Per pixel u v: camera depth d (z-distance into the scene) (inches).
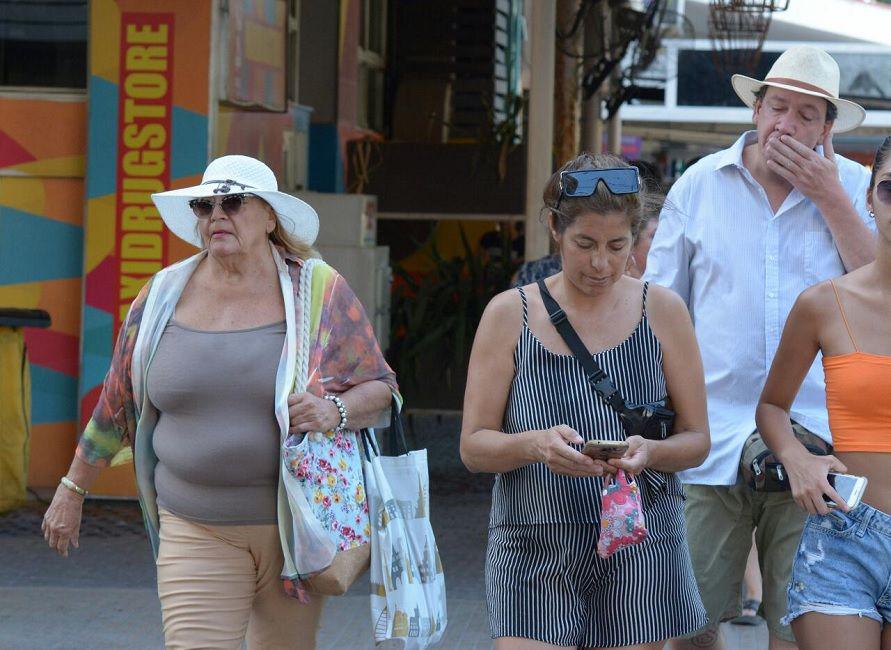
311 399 538.9
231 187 541.0
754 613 887.1
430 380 1475.1
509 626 474.9
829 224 570.6
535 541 474.0
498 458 465.4
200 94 1139.3
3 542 1061.8
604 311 475.8
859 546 474.9
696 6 2203.5
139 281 1156.5
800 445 508.1
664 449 467.2
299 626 566.9
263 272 558.9
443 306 1483.8
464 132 1910.7
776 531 579.8
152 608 896.9
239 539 544.1
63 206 1192.2
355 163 1628.9
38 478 1211.2
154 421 563.5
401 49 1929.1
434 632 568.4
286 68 1310.3
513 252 1622.8
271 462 540.1
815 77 572.1
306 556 534.0
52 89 1187.9
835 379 487.8
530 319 477.1
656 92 2233.0
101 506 1175.0
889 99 2527.1
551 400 471.5
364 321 567.5
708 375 593.9
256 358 543.2
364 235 1306.6
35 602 904.3
